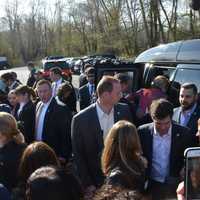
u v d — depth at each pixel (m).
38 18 93.94
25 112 6.65
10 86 10.65
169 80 7.00
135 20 45.00
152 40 41.78
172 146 4.55
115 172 3.54
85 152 4.92
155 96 6.64
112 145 3.73
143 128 4.68
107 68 8.30
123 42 46.34
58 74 11.25
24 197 3.61
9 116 4.48
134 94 6.91
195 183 2.69
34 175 2.35
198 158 2.70
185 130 4.59
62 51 78.62
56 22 83.81
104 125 4.87
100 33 52.38
